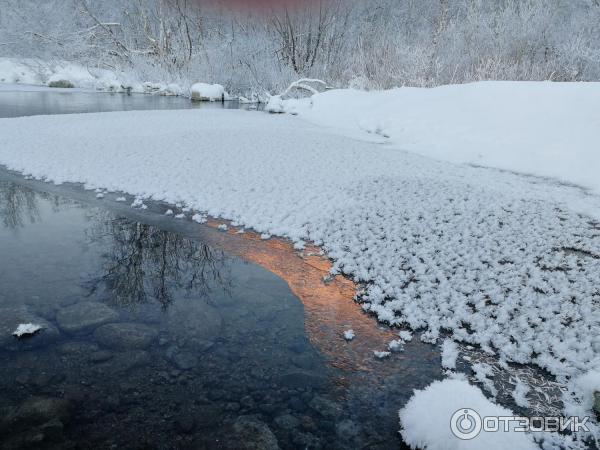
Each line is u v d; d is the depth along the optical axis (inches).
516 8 607.5
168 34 965.2
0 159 278.8
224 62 884.6
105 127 404.8
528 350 107.3
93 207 208.1
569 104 338.0
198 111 586.2
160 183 238.4
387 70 628.4
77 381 91.8
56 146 316.5
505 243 169.8
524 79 494.0
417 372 101.0
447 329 117.3
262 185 238.5
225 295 133.7
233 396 89.6
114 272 146.5
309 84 748.6
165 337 109.7
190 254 163.2
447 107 419.5
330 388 94.2
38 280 137.2
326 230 182.5
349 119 503.2
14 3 1029.2
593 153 280.1
